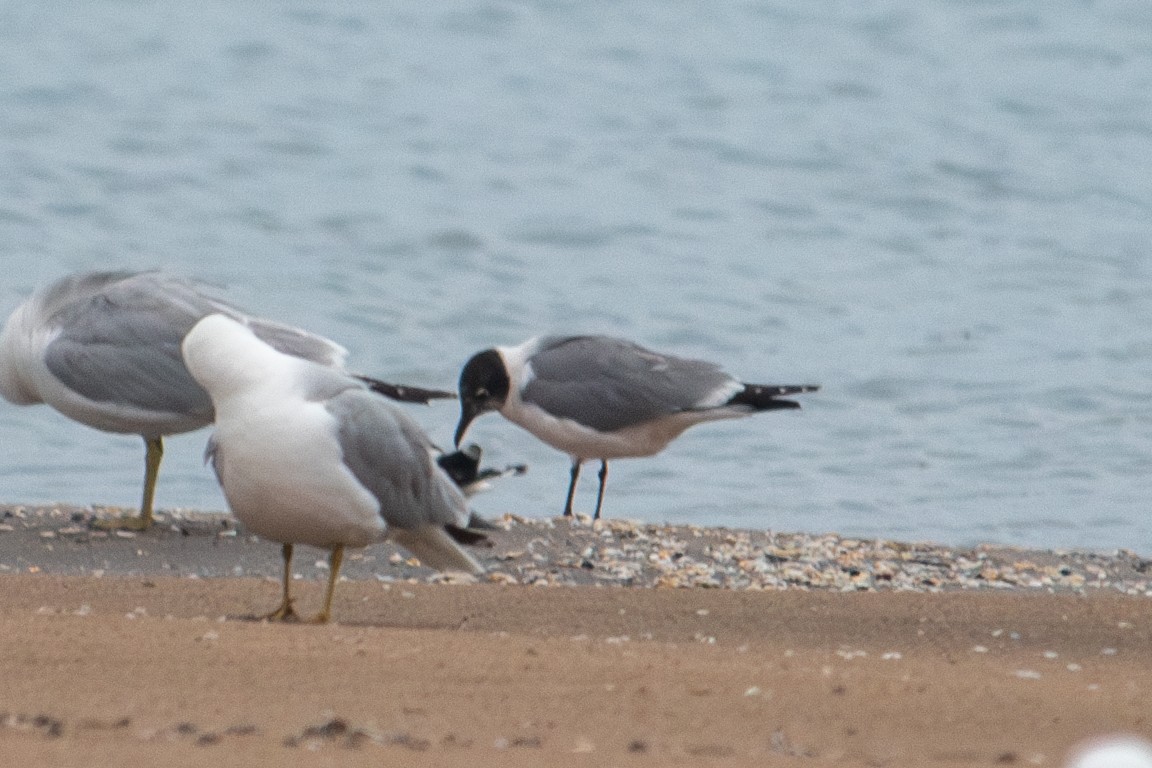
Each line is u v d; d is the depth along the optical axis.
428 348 21.41
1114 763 7.12
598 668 9.35
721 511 16.47
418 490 10.86
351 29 38.44
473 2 40.72
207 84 34.09
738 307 23.72
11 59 34.78
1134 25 40.47
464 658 9.48
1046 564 13.72
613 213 27.91
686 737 8.03
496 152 30.97
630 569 13.07
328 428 10.34
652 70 36.31
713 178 30.14
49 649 9.38
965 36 39.66
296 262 24.86
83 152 29.50
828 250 26.77
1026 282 25.31
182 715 8.16
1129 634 11.45
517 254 25.72
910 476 17.64
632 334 22.36
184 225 26.25
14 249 24.64
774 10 41.06
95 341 13.73
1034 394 20.45
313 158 30.12
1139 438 18.97
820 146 31.83
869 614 11.81
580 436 15.55
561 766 7.32
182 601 11.66
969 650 10.91
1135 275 25.64
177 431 13.91
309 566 12.85
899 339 22.50
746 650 10.30
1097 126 33.84
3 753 7.20
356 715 8.25
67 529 13.70
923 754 7.88
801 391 15.97
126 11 38.91
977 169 30.80
